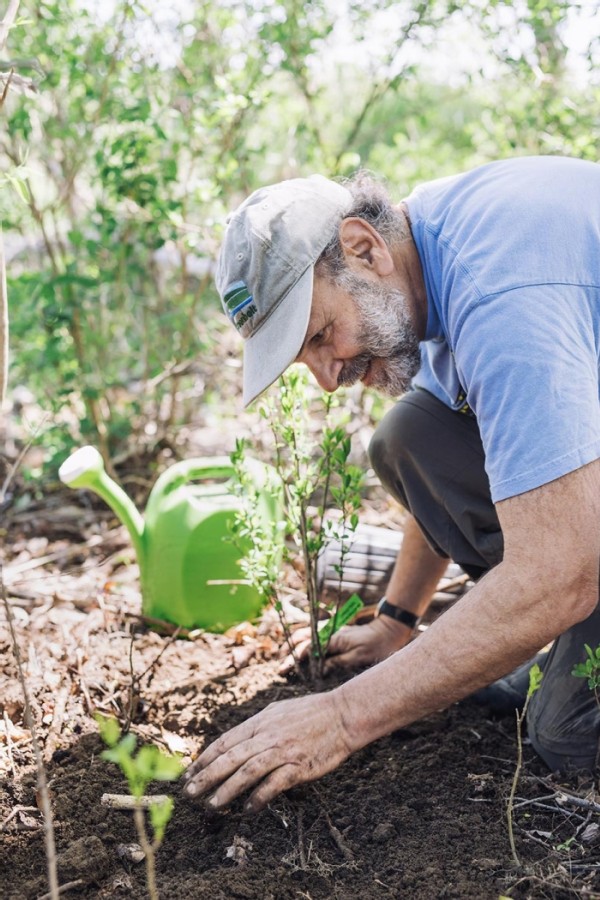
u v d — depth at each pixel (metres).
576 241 1.64
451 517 2.21
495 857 1.69
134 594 2.87
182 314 3.61
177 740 2.08
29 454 3.97
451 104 4.96
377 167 3.98
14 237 4.50
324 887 1.64
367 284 1.76
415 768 1.97
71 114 3.43
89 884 1.64
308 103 3.67
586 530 1.52
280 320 1.73
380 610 2.41
